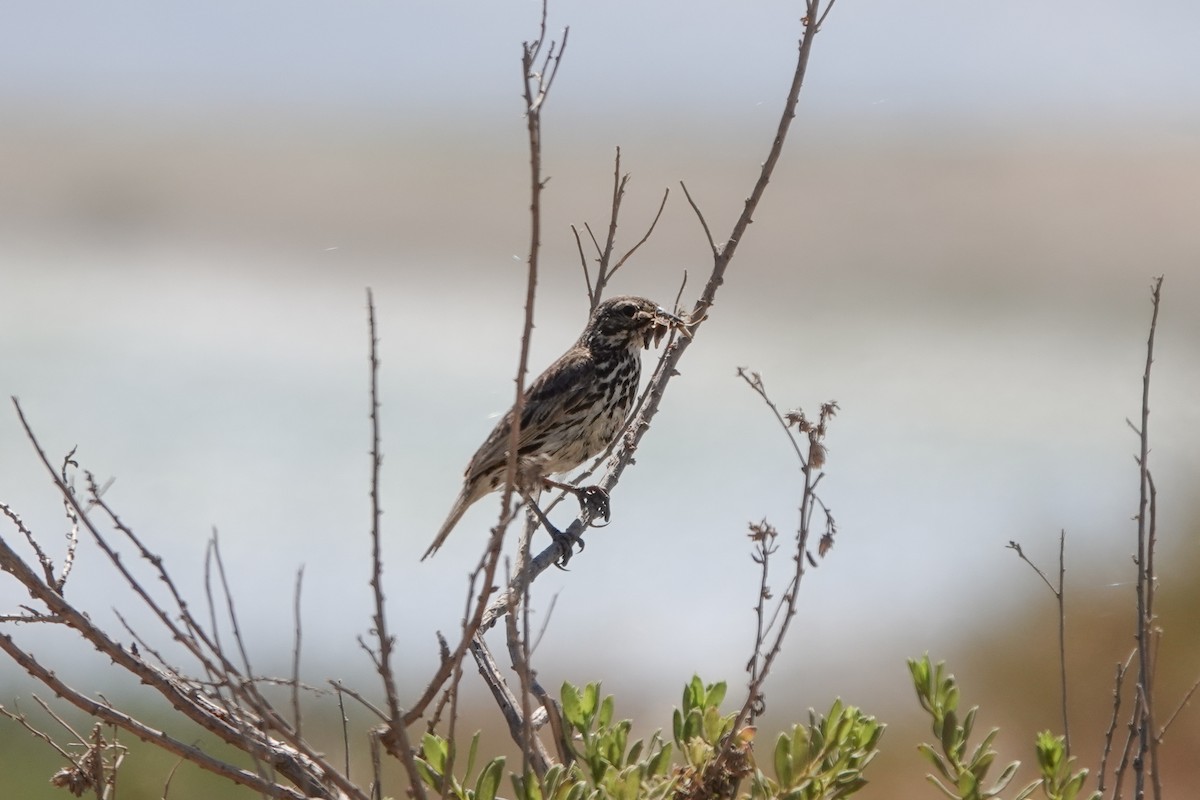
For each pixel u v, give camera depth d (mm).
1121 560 14461
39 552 4812
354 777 8766
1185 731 12039
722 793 4832
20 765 11133
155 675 4465
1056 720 12672
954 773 5062
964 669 13711
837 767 4898
